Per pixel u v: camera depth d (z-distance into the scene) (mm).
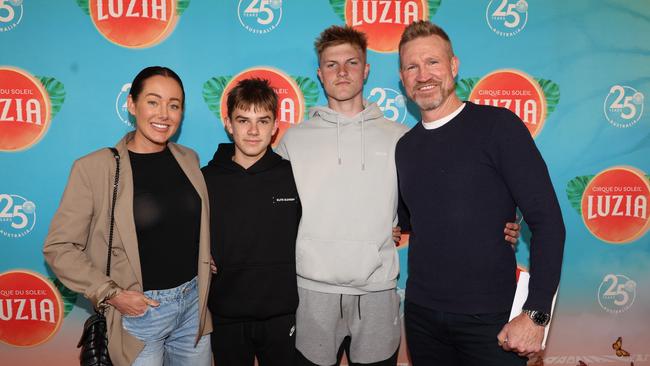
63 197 1310
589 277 2074
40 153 1910
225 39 1921
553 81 2004
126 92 1909
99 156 1332
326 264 1507
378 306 1549
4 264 1945
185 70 1918
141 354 1367
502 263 1310
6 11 1857
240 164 1560
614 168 2045
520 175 1237
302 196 1545
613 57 2006
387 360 1568
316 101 1970
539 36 1986
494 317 1301
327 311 1529
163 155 1434
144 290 1359
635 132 2037
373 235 1525
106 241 1334
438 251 1354
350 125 1609
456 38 1969
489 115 1322
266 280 1494
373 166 1562
